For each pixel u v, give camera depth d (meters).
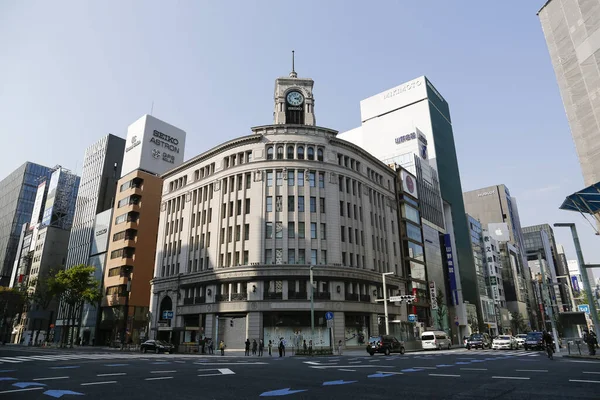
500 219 127.00
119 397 10.03
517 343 45.59
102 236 74.00
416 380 13.55
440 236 73.12
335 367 19.31
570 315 61.78
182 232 53.91
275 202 46.56
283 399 9.72
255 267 43.41
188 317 48.19
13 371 16.47
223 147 51.34
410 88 86.31
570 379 13.13
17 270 102.88
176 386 12.06
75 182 102.62
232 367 19.22
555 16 48.69
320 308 42.53
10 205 124.50
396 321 48.12
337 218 47.56
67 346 61.34
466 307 71.12
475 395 10.22
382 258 53.38
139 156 73.31
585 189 27.56
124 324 62.12
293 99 57.53
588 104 43.56
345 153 52.06
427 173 75.19
